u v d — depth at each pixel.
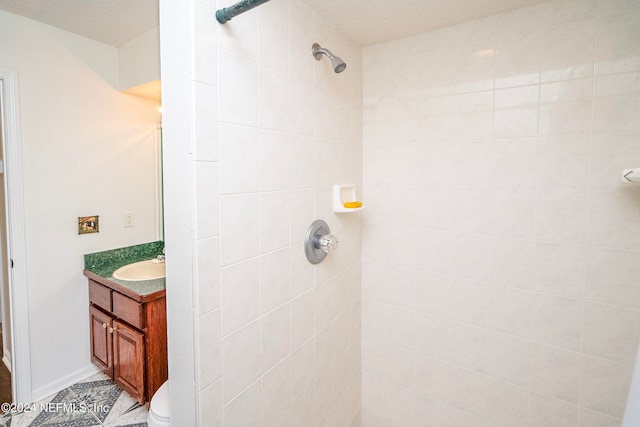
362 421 1.87
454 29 1.44
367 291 1.78
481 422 1.50
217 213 0.92
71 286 2.02
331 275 1.51
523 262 1.35
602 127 1.18
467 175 1.45
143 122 2.32
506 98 1.34
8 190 1.75
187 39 0.83
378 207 1.71
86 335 2.10
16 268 1.78
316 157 1.36
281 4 1.13
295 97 1.22
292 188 1.23
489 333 1.45
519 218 1.35
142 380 1.72
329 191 1.45
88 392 1.97
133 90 2.12
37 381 1.90
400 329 1.69
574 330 1.28
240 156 0.99
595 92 1.18
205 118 0.87
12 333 1.82
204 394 0.92
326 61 1.39
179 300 0.92
